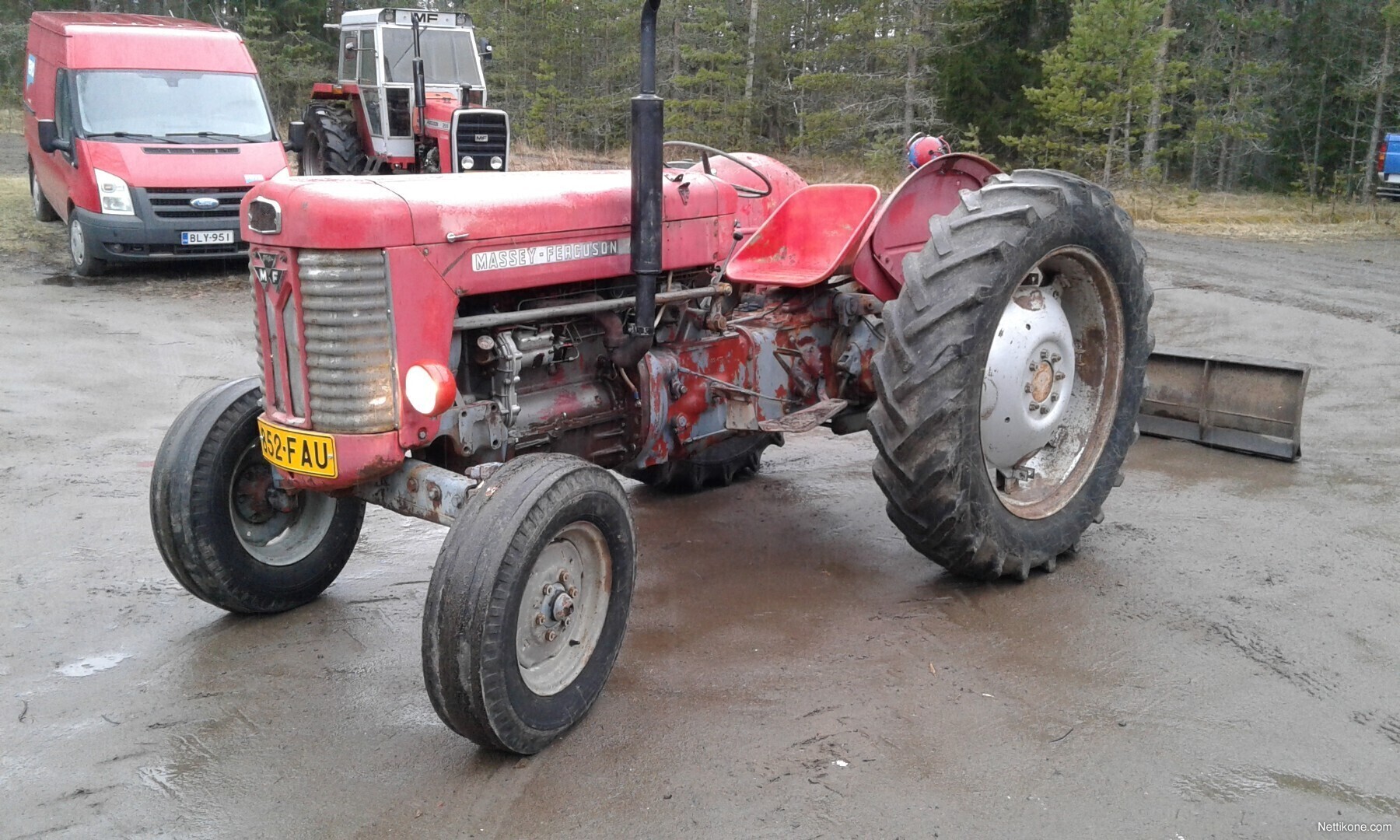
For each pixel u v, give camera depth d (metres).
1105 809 2.69
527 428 3.51
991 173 4.70
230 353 7.81
